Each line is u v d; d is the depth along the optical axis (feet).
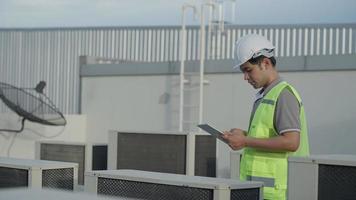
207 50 52.44
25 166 14.61
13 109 50.01
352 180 11.35
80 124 54.44
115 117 53.52
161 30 57.26
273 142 12.78
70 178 15.19
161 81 51.55
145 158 30.66
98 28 59.72
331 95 44.93
